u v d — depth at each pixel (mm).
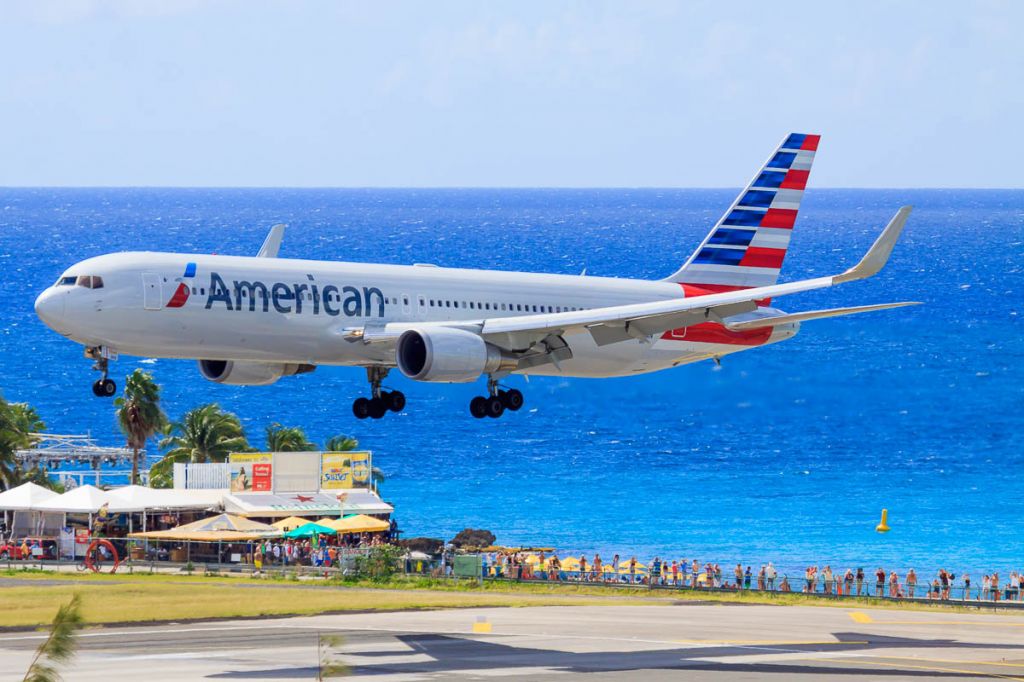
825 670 83875
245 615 107750
